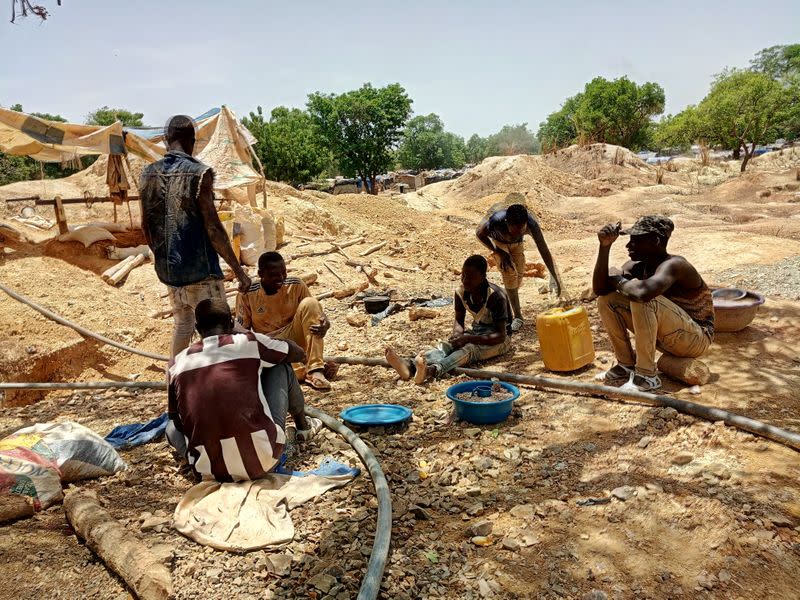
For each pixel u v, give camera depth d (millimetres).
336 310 9109
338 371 6207
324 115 55406
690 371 4730
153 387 6051
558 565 2984
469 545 3176
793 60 78000
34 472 3756
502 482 3809
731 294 6031
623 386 4758
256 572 3051
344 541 3256
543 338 5395
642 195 29688
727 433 3990
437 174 62875
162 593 2836
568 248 15789
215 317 4152
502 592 2824
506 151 41031
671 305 4633
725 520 3160
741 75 45844
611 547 3078
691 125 47406
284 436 3939
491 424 4613
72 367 6949
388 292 9680
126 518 3590
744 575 2811
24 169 29875
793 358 5172
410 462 4145
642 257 4684
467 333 5953
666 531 3150
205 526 3377
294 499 3639
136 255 9961
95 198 10406
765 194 26859
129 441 4656
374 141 55188
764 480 3480
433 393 5359
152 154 10453
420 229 16734
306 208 14453
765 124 41844
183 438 4066
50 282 8367
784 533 3049
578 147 39375
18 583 3035
